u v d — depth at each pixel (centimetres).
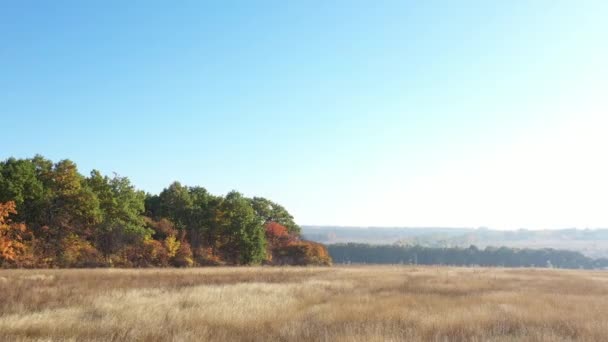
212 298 1641
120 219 5656
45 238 4959
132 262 5453
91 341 906
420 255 15512
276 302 1578
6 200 4719
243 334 1044
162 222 6359
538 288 2481
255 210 8850
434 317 1240
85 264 4988
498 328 1144
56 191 5181
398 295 1945
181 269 4316
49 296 1634
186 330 1039
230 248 7019
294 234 9206
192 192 7562
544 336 998
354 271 4362
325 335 984
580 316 1334
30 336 942
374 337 936
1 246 4353
